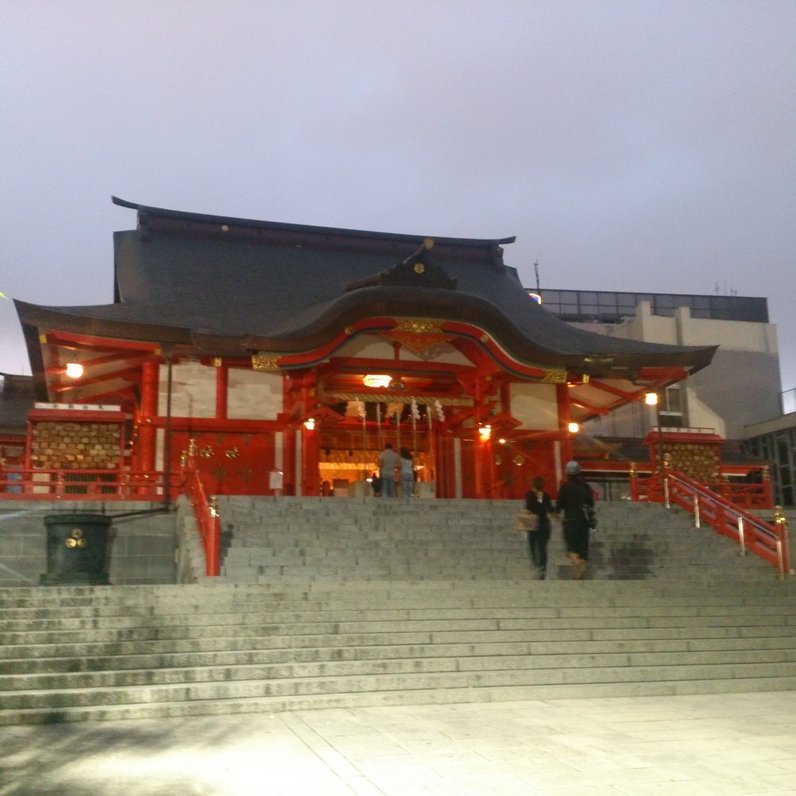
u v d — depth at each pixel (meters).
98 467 23.75
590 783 7.20
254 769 7.55
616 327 49.16
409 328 25.50
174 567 20.27
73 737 8.81
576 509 16.97
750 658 13.09
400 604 13.79
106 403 32.06
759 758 8.07
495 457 28.97
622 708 10.66
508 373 26.64
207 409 26.41
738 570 19.92
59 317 24.09
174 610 12.84
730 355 48.25
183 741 8.65
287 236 36.03
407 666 11.66
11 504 19.75
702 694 11.84
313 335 24.22
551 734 9.07
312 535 19.14
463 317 25.36
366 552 18.44
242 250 34.88
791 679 12.36
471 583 14.94
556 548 20.19
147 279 31.02
